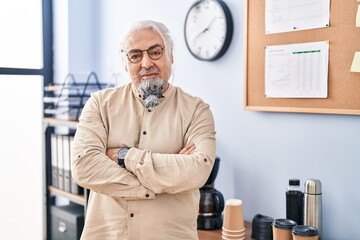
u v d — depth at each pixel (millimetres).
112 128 1685
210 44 2320
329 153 1914
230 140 2291
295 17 1968
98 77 3178
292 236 1734
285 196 2020
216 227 2066
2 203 3191
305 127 1987
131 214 1578
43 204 3135
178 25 2527
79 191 2846
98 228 1649
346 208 1874
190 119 1681
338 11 1838
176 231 1589
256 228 1916
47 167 3125
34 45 3316
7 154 3207
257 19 2109
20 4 3234
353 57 1805
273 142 2105
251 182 2203
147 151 1596
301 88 1969
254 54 2131
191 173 1559
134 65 1666
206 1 2320
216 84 2344
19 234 3264
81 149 1629
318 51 1903
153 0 2676
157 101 1654
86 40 3211
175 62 2557
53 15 3332
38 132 3334
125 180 1565
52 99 3070
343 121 1865
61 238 2961
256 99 2139
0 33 3158
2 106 3182
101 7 3105
